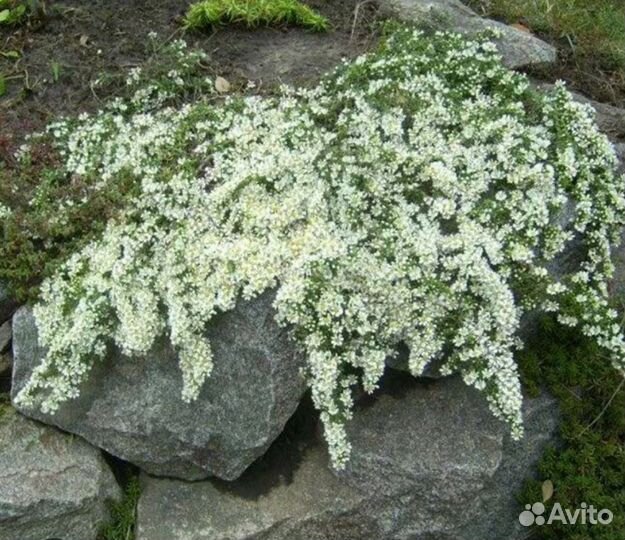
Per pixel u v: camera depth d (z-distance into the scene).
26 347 1.00
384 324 0.93
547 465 1.04
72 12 1.34
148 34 1.31
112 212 0.99
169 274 0.94
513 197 0.99
